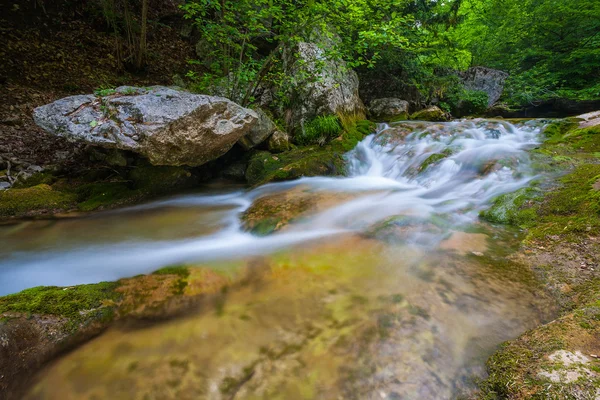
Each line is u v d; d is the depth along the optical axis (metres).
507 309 2.20
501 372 1.64
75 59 8.46
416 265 2.82
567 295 2.25
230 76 7.21
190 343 1.99
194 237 4.07
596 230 2.91
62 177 5.55
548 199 3.74
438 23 11.20
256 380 1.72
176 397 1.63
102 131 4.36
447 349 1.88
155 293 2.46
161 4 11.22
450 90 12.38
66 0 9.12
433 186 5.29
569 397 1.36
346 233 3.64
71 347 1.97
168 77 9.85
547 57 13.94
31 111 6.56
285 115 8.09
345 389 1.65
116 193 5.36
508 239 3.24
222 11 6.61
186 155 5.17
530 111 14.17
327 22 6.84
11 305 2.11
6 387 1.69
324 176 6.34
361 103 10.13
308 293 2.48
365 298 2.39
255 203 4.91
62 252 3.65
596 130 6.01
